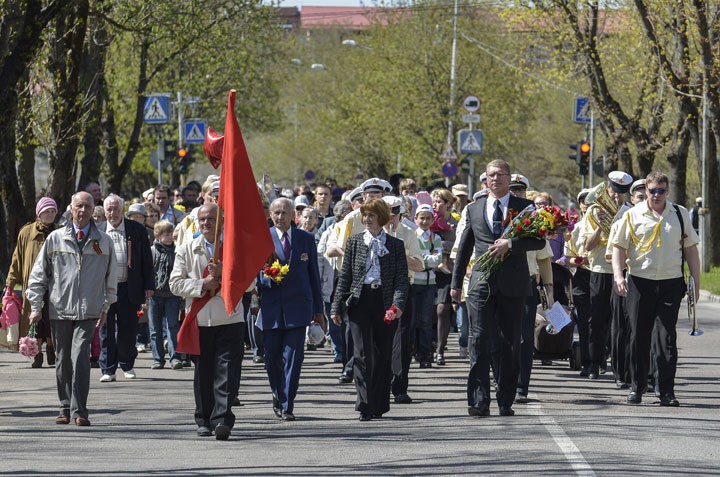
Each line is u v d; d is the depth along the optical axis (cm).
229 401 2539
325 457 2302
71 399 2778
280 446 2436
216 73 11356
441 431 2608
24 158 7744
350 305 2784
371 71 13950
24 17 5562
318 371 3841
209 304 2536
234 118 2511
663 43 7944
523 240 2764
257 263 2503
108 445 2467
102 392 3366
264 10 10256
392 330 2812
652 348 3084
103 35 7331
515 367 2828
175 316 3922
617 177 3472
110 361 3619
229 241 2484
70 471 2172
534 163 15800
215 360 2552
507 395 2831
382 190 3588
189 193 5625
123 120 10888
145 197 5138
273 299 2784
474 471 2139
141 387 3478
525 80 13012
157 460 2284
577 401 3092
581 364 3719
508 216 2795
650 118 9031
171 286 2544
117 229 3644
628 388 3347
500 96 13175
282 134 18962
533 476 2089
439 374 3712
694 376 3575
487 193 3106
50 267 2802
